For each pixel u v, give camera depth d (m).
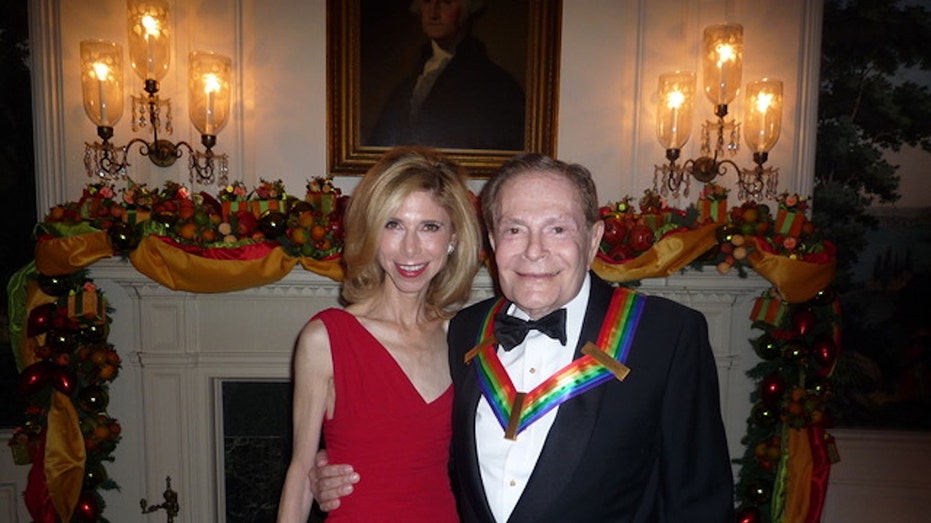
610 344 1.26
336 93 2.84
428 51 2.85
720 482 1.22
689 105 2.68
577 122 2.93
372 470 1.55
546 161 1.25
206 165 2.70
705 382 1.25
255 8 2.83
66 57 2.78
